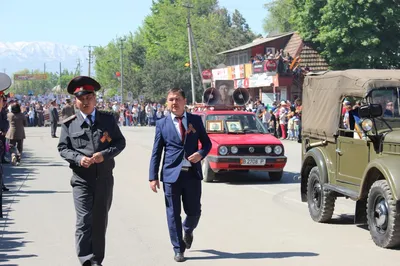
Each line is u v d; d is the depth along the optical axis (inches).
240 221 414.3
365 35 1585.9
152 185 310.5
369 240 354.0
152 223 408.5
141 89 3198.8
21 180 644.7
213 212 449.1
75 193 275.6
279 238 360.8
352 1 1576.0
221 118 658.2
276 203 491.2
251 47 1985.7
